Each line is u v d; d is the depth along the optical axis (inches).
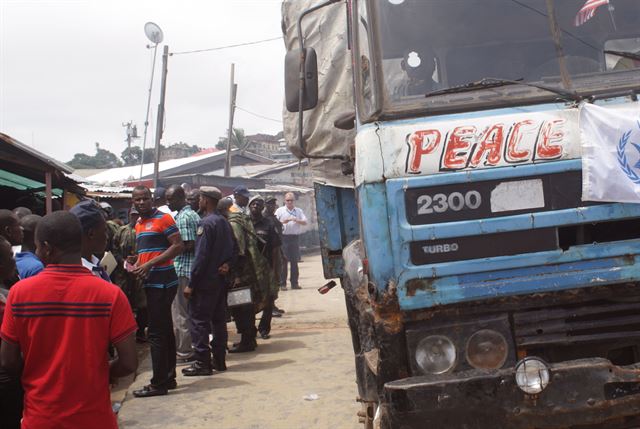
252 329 335.6
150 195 255.3
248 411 236.1
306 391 257.4
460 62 163.8
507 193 142.2
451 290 140.4
